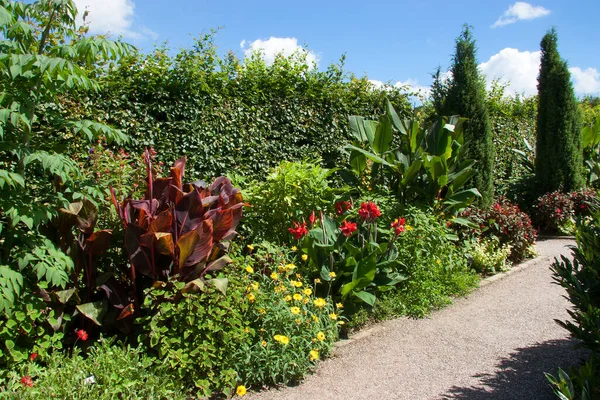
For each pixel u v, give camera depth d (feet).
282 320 11.89
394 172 21.95
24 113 9.56
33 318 9.86
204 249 11.33
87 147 15.65
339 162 24.36
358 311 15.29
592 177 38.63
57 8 10.50
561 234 33.96
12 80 9.69
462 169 22.26
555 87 35.60
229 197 13.19
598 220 11.01
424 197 21.79
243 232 18.02
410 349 13.57
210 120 19.48
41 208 10.05
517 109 41.24
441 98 28.04
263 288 13.24
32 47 10.53
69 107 15.78
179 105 18.67
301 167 17.84
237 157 20.24
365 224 16.88
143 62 18.08
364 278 14.79
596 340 9.05
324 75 24.03
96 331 11.55
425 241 17.76
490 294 19.15
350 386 11.30
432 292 17.24
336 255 15.87
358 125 22.25
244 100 20.88
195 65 18.86
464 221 21.18
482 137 27.48
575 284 9.86
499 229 24.00
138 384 9.52
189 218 11.61
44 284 10.10
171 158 18.37
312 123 23.53
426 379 11.70
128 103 17.43
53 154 10.59
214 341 10.69
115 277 12.57
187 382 10.66
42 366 10.31
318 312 13.20
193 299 10.64
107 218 12.75
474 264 22.31
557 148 35.73
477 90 27.40
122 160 14.51
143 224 11.35
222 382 10.75
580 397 8.58
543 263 24.63
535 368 12.26
